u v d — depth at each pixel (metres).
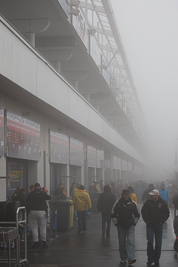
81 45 17.77
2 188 11.44
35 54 12.56
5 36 9.98
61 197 14.78
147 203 8.67
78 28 16.41
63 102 16.19
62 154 19.02
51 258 9.19
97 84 25.19
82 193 13.96
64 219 14.21
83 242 11.65
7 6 13.38
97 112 24.70
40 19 14.30
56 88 15.12
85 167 24.92
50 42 16.78
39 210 10.70
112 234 13.52
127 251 8.63
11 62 10.42
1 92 11.84
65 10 13.95
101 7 20.08
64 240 12.07
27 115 13.86
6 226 8.18
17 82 10.89
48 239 12.12
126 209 8.67
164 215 8.60
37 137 15.07
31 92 12.11
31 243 11.51
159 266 8.34
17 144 12.71
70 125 20.27
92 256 9.44
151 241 8.60
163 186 18.03
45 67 13.69
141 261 8.91
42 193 10.84
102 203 12.82
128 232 8.71
